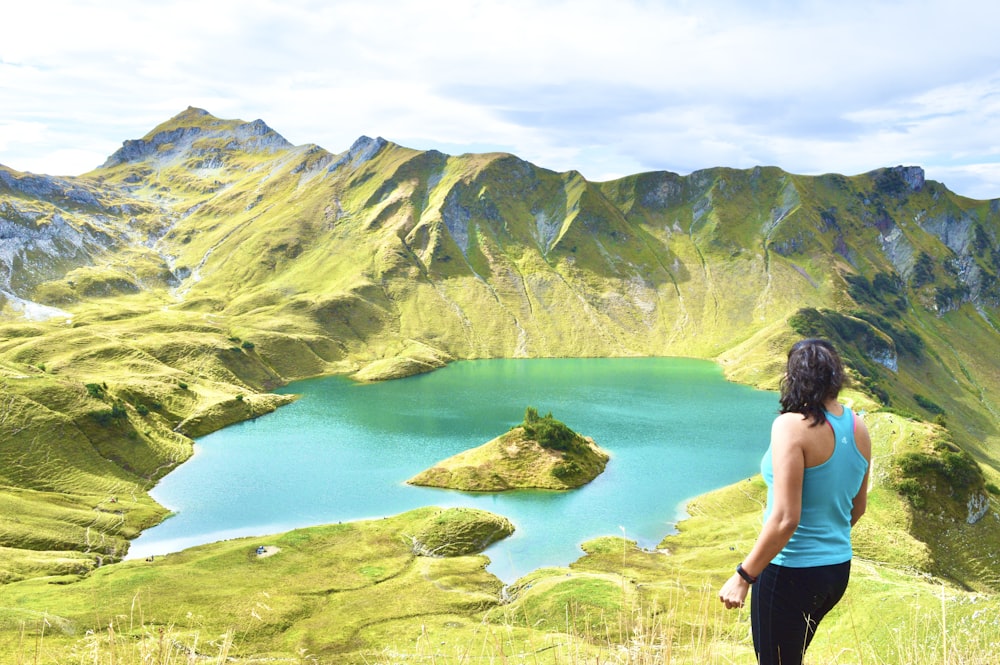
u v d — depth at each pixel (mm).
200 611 58844
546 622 54375
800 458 5785
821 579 5891
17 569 69875
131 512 91375
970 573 77000
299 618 59562
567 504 96000
